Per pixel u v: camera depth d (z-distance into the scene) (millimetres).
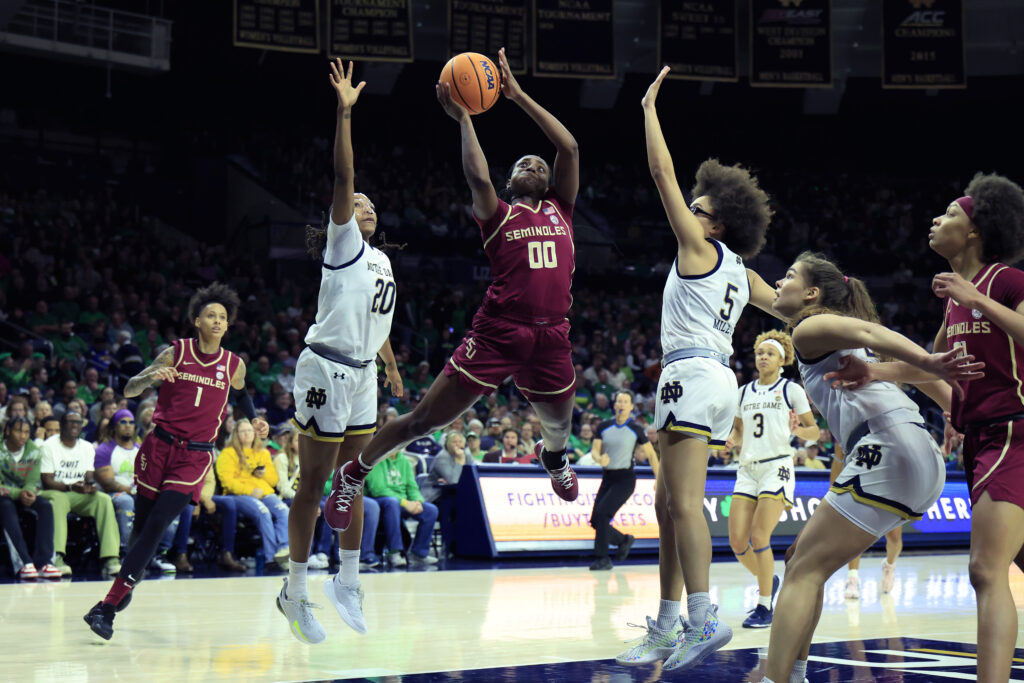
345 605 4816
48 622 5684
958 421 3520
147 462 5484
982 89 23828
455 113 4270
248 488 9469
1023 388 3311
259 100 24047
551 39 17547
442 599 6949
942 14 18125
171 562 9141
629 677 4102
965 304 3199
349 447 4859
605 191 24672
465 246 21031
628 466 9484
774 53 18344
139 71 18047
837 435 3549
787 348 6215
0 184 20219
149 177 22188
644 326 20234
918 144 26172
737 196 4336
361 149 24156
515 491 10688
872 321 3646
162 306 16078
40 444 8641
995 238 3527
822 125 26031
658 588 7730
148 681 3996
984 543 3252
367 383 4809
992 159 25812
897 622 5914
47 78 21891
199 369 5645
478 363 4234
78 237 18156
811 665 4352
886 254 23078
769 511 5922
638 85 24078
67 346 14297
